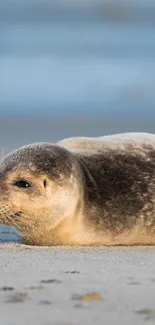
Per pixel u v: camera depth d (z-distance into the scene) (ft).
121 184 75.82
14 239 80.23
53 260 65.62
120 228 75.10
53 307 50.11
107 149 77.87
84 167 75.31
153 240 76.59
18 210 72.38
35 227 73.77
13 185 72.23
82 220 73.87
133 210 75.51
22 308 49.83
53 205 72.33
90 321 47.29
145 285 56.34
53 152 72.95
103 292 54.13
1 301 51.47
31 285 56.08
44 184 72.08
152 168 77.46
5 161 73.51
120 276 59.36
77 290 54.65
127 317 48.19
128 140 79.46
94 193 74.59
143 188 76.33
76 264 63.98
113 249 73.00
